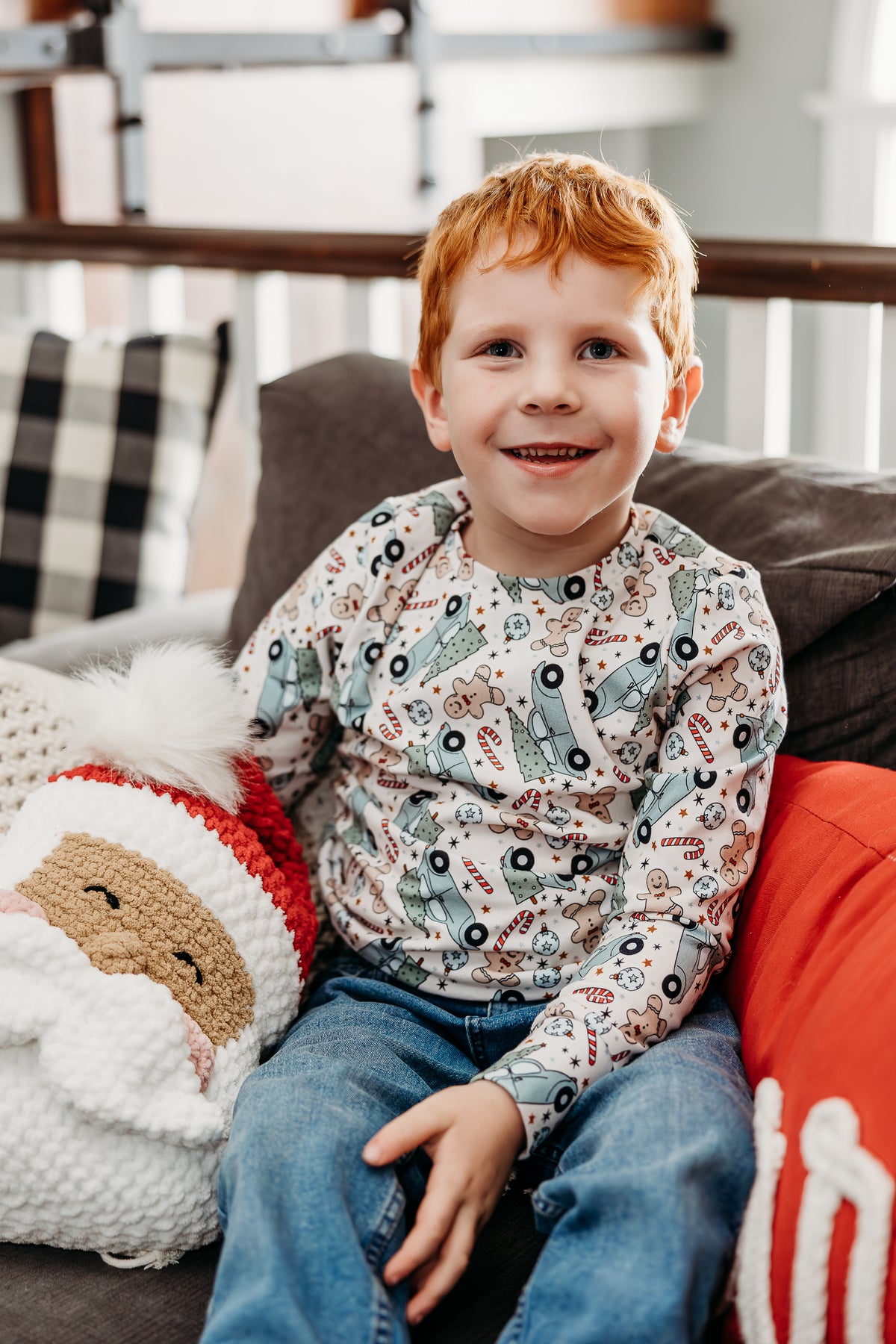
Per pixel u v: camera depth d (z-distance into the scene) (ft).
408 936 3.19
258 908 2.92
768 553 3.43
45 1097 2.54
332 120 9.92
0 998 2.52
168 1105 2.54
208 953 2.77
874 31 12.16
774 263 4.53
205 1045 2.65
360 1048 2.83
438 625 3.28
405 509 3.44
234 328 5.70
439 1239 2.41
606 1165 2.36
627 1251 2.23
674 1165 2.29
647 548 3.24
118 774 2.97
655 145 13.80
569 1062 2.67
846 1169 2.18
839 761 3.25
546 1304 2.25
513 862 3.12
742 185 13.33
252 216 9.59
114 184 8.85
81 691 3.11
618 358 2.94
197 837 2.88
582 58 11.46
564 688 3.12
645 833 3.02
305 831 3.66
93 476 5.56
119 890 2.73
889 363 4.38
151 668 3.10
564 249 2.88
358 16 9.66
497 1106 2.58
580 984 2.84
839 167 12.60
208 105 9.14
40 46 7.58
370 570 3.38
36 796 2.96
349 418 4.19
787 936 2.76
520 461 2.97
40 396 5.60
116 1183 2.53
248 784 3.19
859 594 3.20
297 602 3.48
